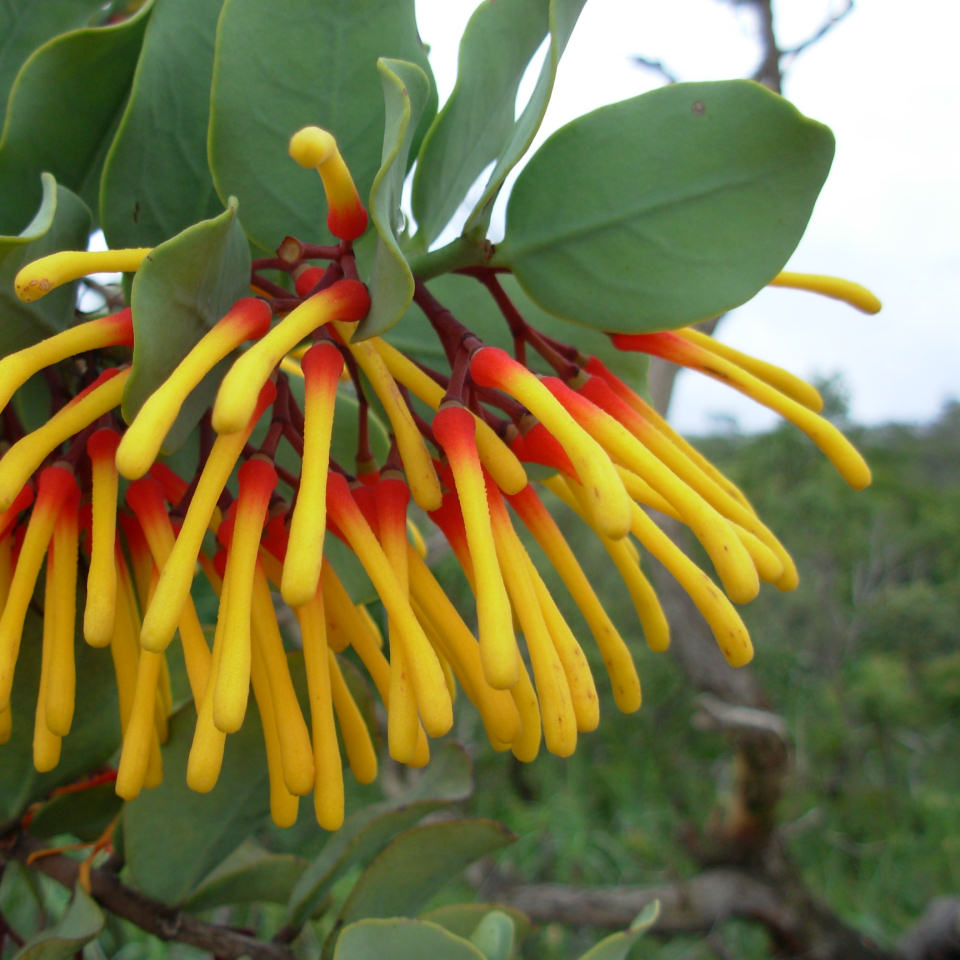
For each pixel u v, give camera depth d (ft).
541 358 0.97
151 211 0.85
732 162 0.71
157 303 0.61
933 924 2.19
